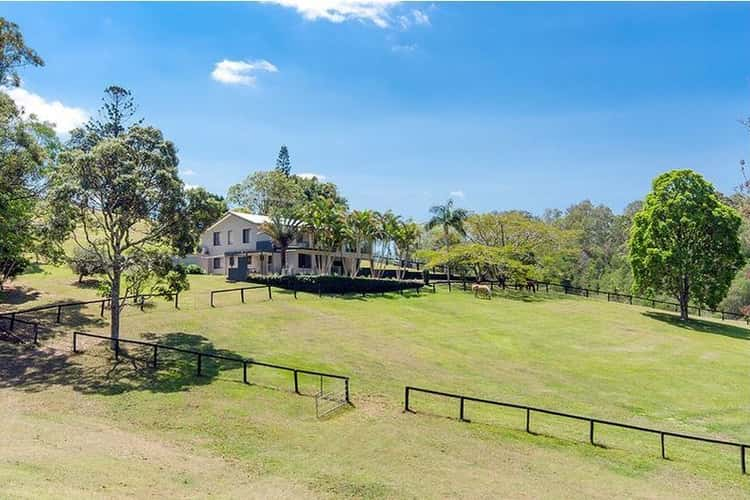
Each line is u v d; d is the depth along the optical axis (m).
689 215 39.38
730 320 48.50
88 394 16.48
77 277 38.16
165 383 17.66
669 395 21.12
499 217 57.16
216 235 54.38
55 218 21.12
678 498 11.88
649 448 15.27
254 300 34.00
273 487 10.91
